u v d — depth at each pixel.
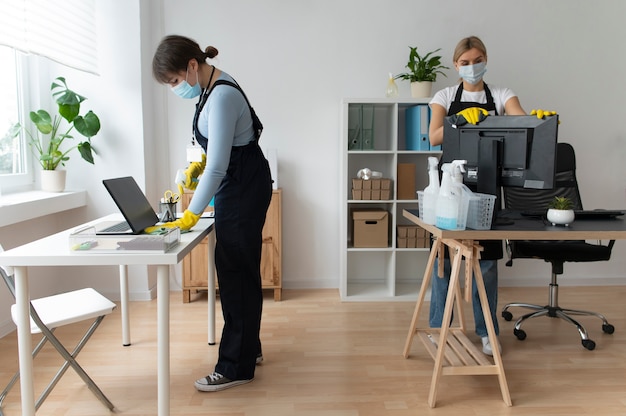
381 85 3.74
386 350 2.68
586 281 3.92
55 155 3.23
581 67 3.77
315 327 3.03
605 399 2.15
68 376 2.35
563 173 3.07
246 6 3.65
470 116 2.14
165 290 1.75
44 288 3.28
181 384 2.29
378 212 3.58
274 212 3.50
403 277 3.97
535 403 2.12
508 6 3.70
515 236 1.90
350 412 2.04
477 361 2.20
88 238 1.70
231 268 2.21
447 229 1.94
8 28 2.48
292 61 3.71
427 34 3.71
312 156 3.79
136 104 3.42
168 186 3.74
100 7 3.36
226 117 1.99
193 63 2.01
